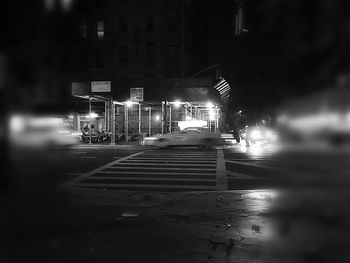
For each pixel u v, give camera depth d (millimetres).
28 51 922
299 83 977
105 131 31594
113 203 6516
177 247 4066
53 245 1275
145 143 23078
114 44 35031
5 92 919
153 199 7094
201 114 38031
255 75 1115
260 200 6410
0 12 879
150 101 28094
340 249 1179
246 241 4105
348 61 900
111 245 3854
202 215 5680
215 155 17641
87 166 13148
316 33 920
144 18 36938
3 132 929
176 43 38031
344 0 882
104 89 26250
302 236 1236
